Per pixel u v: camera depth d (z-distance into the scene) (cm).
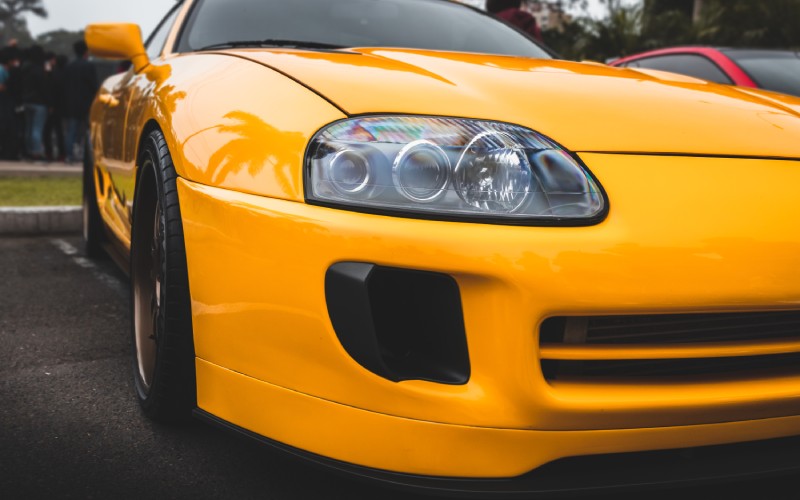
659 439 171
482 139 172
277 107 188
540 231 164
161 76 250
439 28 308
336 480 196
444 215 164
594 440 168
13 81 1212
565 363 172
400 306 169
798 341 181
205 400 192
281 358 174
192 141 201
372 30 296
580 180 170
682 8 2955
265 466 201
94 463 201
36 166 1062
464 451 166
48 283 385
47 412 228
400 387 166
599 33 2311
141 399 224
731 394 173
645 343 173
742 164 183
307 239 168
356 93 186
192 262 191
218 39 285
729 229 170
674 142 185
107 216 339
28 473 196
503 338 163
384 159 169
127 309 337
